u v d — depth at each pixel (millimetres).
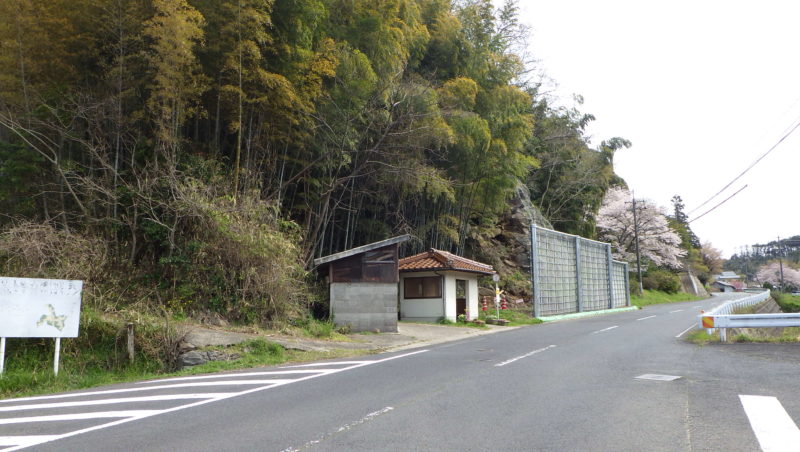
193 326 13641
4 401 8477
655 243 53656
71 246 13820
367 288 17688
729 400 6879
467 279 23375
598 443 5125
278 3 15648
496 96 23969
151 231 15008
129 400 7824
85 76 15461
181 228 15383
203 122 17453
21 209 15188
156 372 11844
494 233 31484
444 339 16922
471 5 25344
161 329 12508
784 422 5773
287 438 5461
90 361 11977
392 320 17688
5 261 13398
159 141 15086
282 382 9000
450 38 23172
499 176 25969
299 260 17312
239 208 15484
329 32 18125
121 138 15461
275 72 16078
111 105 14727
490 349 13461
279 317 15695
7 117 14469
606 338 15750
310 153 18562
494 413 6406
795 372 8992
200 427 5988
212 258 15070
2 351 10328
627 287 39188
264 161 17359
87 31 14781
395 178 20594
